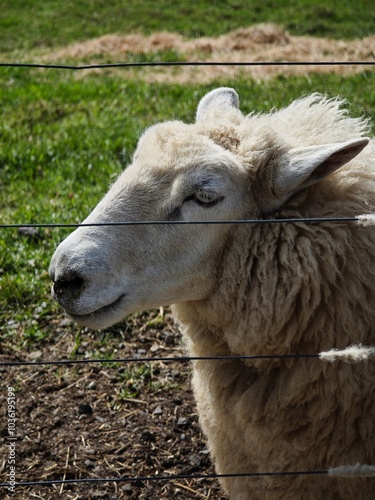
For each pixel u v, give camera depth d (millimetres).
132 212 3326
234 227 3373
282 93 9578
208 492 4238
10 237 6277
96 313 3334
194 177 3266
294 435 3434
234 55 12797
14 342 5234
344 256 3266
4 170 7820
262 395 3463
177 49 13656
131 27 16703
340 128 3654
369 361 3275
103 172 7551
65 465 4359
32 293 5605
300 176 3219
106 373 5020
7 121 9258
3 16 18969
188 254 3355
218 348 3621
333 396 3324
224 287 3393
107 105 9836
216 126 3516
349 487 3387
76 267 3229
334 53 12258
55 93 10469
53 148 8234
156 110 9406
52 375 4988
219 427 3717
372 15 15383
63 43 15914
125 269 3328
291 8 16625
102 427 4621
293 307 3277
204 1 18359
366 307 3293
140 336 5312
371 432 3340
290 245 3275
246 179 3344
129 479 3203
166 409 4758
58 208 6742
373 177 3457
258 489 3639
